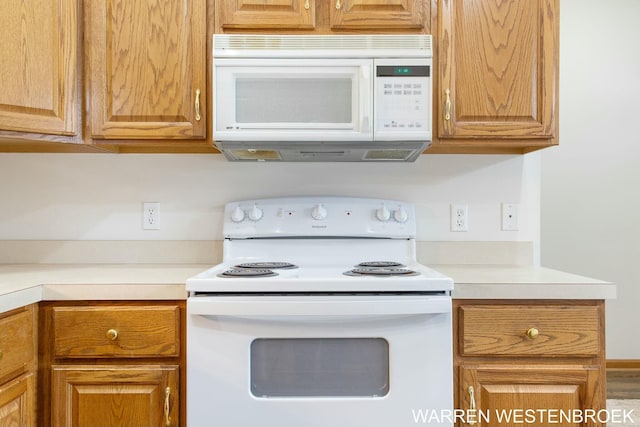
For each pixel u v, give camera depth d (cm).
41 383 124
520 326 125
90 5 149
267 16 148
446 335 119
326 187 181
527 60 150
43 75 140
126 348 124
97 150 172
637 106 301
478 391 125
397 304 116
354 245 168
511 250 180
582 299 126
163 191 180
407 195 181
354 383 121
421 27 150
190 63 149
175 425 124
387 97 143
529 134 150
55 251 177
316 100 144
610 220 301
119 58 148
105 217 179
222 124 143
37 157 177
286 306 116
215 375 118
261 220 168
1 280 130
